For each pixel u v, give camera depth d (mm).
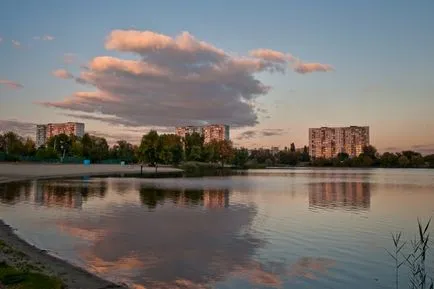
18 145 147000
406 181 72750
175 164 144500
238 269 13812
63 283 11344
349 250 16734
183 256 15375
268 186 55562
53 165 116062
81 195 39062
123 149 188375
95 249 16375
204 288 11914
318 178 84062
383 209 30938
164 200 35531
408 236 19969
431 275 13359
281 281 12633
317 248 17047
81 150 161375
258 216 26203
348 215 27312
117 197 37625
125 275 12953
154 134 133375
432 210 30391
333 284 12438
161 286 11992
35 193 40562
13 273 11398
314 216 26578
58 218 24484
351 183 65312
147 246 17047
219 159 174125
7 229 20547
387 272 13656
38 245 17016
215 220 24188
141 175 86062
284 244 17719
